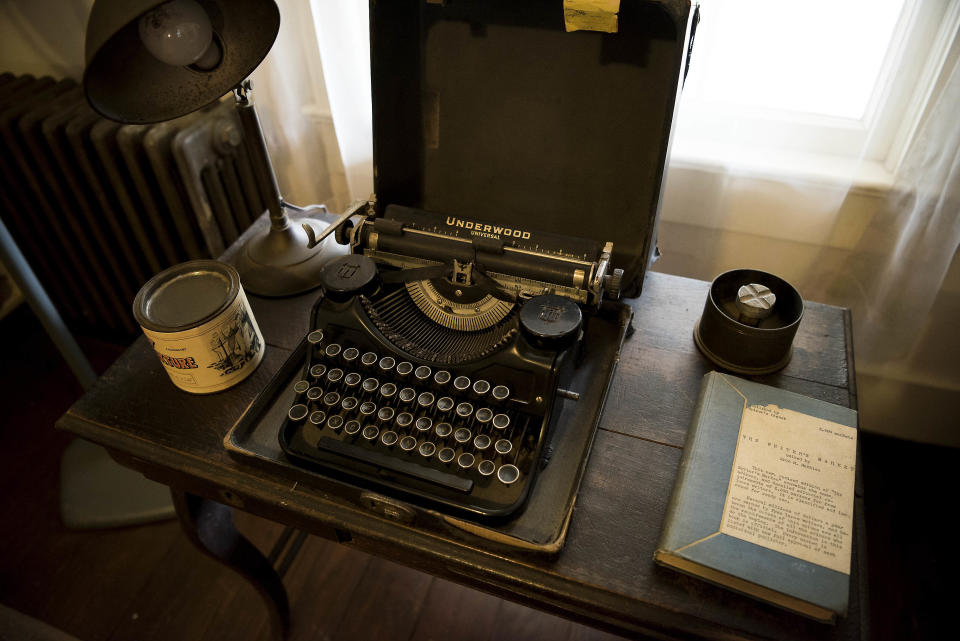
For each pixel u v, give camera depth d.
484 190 1.14
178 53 0.87
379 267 1.11
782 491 0.90
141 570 1.71
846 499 0.89
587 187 1.08
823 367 1.10
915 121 1.35
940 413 1.79
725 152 1.49
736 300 1.11
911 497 1.79
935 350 1.67
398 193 1.18
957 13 1.20
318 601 1.65
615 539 0.90
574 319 0.94
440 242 1.03
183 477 1.05
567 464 0.96
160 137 1.61
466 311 1.09
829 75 1.38
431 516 0.90
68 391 2.11
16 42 1.88
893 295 1.50
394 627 1.61
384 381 1.03
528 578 0.87
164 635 1.60
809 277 1.65
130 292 2.04
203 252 1.88
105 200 1.77
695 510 0.88
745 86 1.42
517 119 1.06
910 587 1.63
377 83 1.05
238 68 0.97
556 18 0.96
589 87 1.00
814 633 0.82
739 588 0.84
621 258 1.11
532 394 0.96
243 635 1.60
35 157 1.73
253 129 1.12
